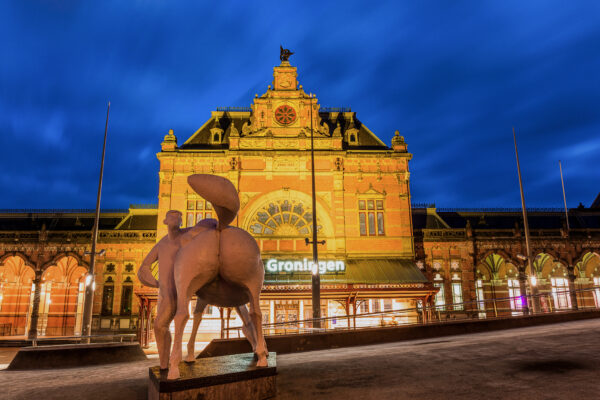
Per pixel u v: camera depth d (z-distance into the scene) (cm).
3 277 4306
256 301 683
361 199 3750
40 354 1467
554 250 4003
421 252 3944
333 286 3303
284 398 638
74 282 4278
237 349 1236
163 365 658
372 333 1366
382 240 3644
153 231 3903
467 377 679
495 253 3978
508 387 609
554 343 918
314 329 1845
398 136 3934
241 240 677
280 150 3762
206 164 3778
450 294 3847
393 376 720
